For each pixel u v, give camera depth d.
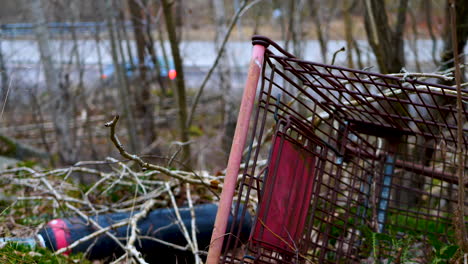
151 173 3.57
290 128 2.15
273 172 2.03
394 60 4.60
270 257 2.11
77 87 9.62
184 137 6.11
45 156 8.57
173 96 10.30
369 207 3.00
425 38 7.66
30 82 8.85
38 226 3.06
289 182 2.17
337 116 2.60
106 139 9.66
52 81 8.21
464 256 1.98
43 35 8.11
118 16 9.18
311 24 10.84
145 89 9.75
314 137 2.34
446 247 2.28
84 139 9.57
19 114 10.34
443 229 3.06
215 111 10.64
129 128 8.65
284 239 2.19
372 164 2.96
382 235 2.51
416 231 2.97
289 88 5.85
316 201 2.41
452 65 3.82
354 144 2.86
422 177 3.40
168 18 5.95
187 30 11.02
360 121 2.66
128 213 3.34
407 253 2.54
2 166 4.99
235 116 9.00
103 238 2.97
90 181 7.38
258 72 1.94
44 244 2.80
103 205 3.65
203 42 12.85
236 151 1.92
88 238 2.82
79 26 9.36
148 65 9.85
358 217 2.84
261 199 1.99
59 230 2.92
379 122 2.69
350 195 2.96
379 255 2.58
